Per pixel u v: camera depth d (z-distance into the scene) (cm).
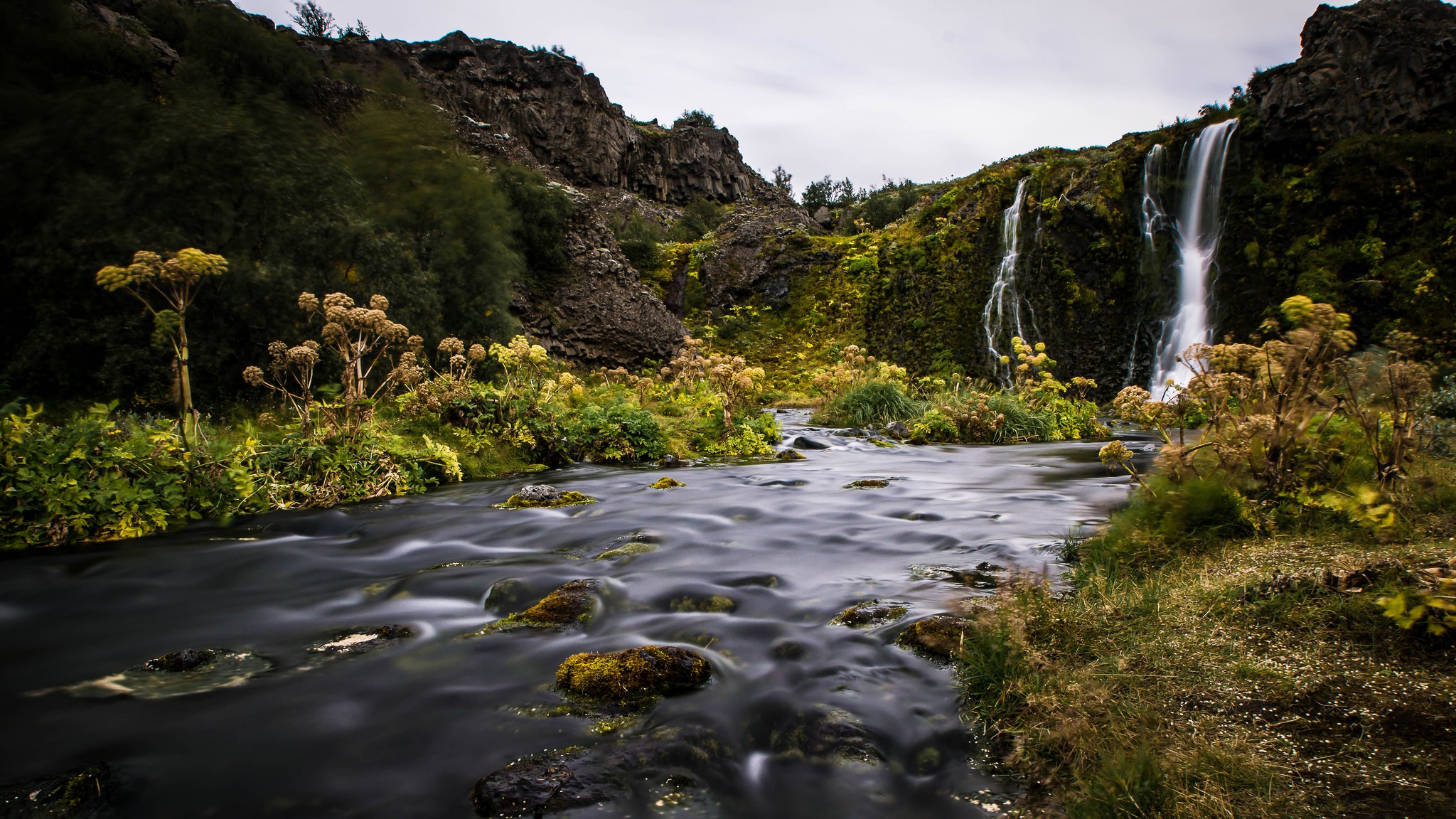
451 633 344
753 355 3422
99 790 216
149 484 598
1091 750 209
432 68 5812
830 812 200
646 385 1573
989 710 243
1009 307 2933
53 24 1584
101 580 446
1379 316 2161
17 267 1006
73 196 1044
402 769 226
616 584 399
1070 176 2916
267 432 831
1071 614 304
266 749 239
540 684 282
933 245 3234
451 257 1823
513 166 2925
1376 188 2281
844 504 672
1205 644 269
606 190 5891
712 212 5447
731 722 246
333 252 1298
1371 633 259
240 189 1199
